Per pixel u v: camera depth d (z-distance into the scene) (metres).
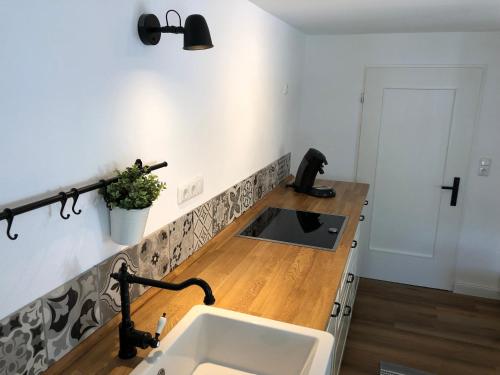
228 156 2.21
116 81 1.27
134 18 1.32
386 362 2.56
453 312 3.40
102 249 1.28
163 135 1.56
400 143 3.71
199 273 1.72
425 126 3.61
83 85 1.14
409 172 3.73
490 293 3.66
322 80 3.78
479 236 3.64
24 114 0.97
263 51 2.58
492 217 3.58
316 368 1.14
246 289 1.59
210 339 1.42
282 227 2.31
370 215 3.91
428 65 3.49
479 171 3.54
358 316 3.30
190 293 1.56
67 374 1.12
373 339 2.99
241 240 2.10
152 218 1.55
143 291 1.52
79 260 1.19
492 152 3.48
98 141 1.22
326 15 2.65
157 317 1.40
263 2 2.27
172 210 1.68
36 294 1.06
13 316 0.99
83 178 1.18
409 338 3.02
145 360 1.16
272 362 1.37
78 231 1.18
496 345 2.96
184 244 1.79
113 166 1.30
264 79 2.67
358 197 2.99
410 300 3.59
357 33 3.53
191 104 1.75
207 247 2.00
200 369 1.40
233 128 2.24
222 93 2.05
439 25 2.99
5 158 0.94
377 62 3.61
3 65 0.91
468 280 3.74
